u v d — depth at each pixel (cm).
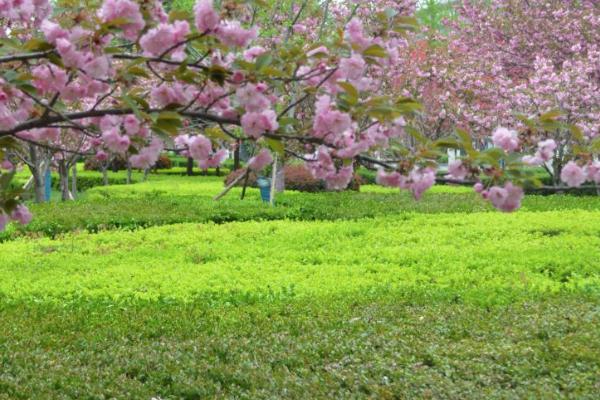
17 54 311
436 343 530
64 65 295
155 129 316
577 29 1938
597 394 427
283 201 1625
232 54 340
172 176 2975
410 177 340
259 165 354
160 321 623
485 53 2167
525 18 2061
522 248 962
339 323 599
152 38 294
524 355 495
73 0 304
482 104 2042
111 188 2106
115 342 571
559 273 808
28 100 335
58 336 588
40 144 361
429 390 439
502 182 325
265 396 444
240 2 307
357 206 1531
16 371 502
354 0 725
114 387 471
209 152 350
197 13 292
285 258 930
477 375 464
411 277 801
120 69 312
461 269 836
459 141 323
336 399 436
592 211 1366
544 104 1717
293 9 1302
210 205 1528
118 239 1117
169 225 1248
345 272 828
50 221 1257
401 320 597
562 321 567
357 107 321
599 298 658
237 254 964
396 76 1973
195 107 358
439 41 2400
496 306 636
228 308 670
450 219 1245
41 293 754
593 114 1650
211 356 525
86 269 891
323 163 351
